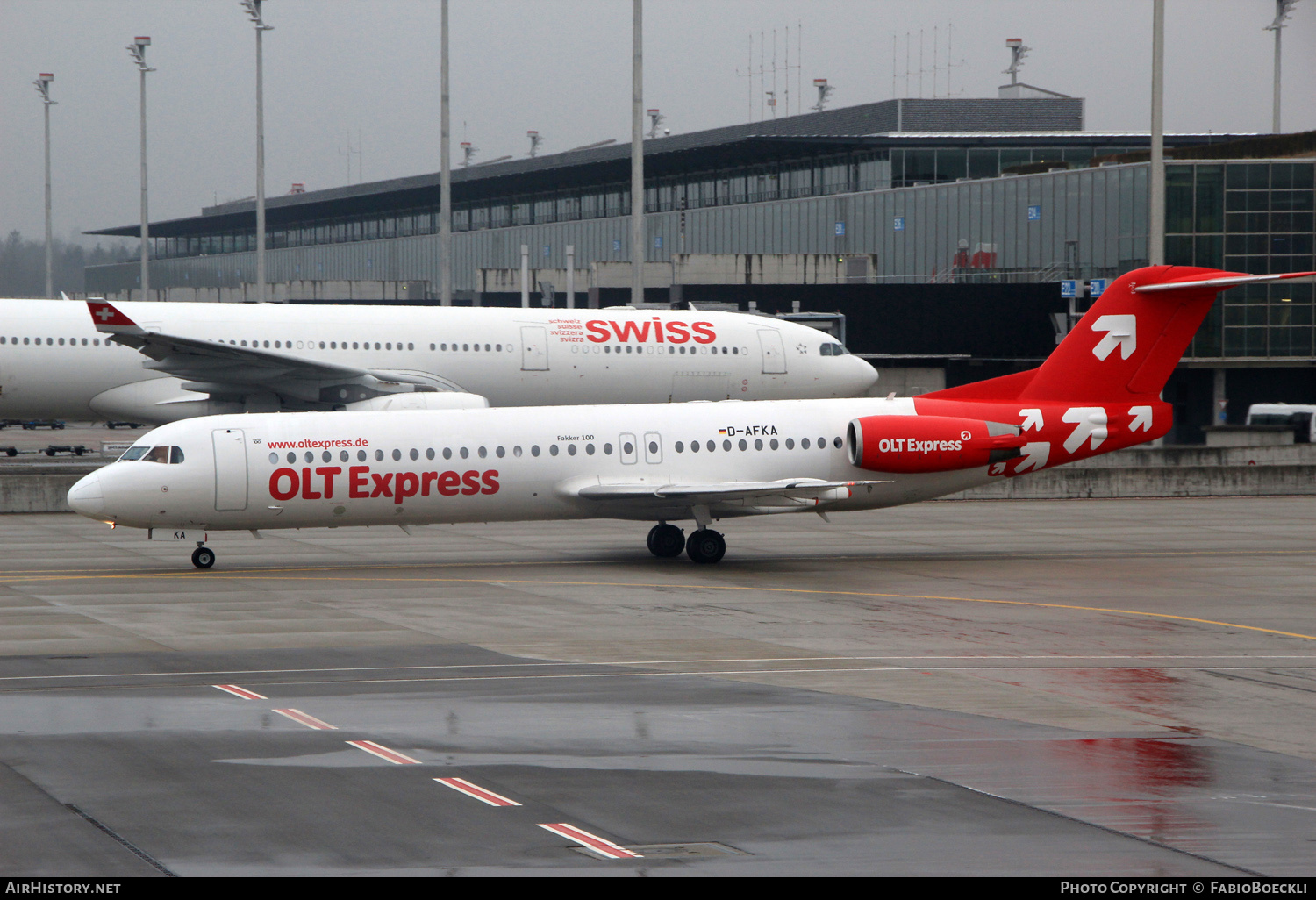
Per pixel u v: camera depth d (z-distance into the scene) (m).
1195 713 57.00
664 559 106.69
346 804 42.97
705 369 146.62
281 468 97.12
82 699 57.47
